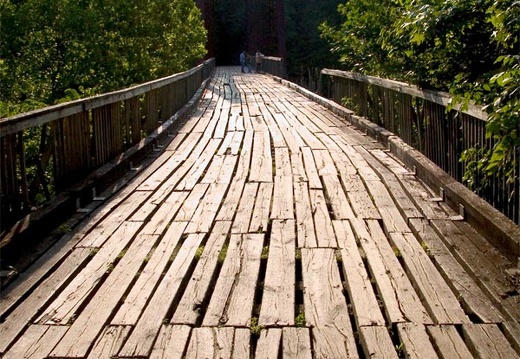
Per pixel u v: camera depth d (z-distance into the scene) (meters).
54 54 16.16
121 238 4.20
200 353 2.67
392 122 7.44
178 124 9.74
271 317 2.99
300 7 46.84
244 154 7.18
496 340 2.69
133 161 6.59
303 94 15.30
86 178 5.35
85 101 5.34
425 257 3.71
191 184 5.73
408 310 3.02
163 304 3.15
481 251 3.66
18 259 3.80
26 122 4.10
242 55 31.12
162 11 18.86
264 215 4.70
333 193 5.32
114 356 2.66
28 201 4.41
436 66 5.66
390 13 6.79
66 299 3.24
